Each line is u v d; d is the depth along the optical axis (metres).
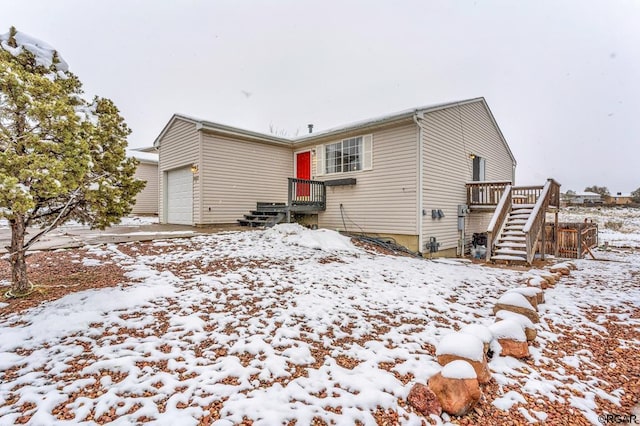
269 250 7.09
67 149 3.68
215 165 10.65
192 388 2.35
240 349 2.94
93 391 2.29
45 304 3.69
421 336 3.46
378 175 10.15
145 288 4.28
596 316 4.35
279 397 2.29
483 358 2.73
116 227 10.66
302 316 3.78
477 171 12.33
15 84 3.34
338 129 10.81
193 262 5.82
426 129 9.39
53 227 4.18
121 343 2.95
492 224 8.72
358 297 4.55
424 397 2.31
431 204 9.62
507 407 2.39
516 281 6.20
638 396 2.64
